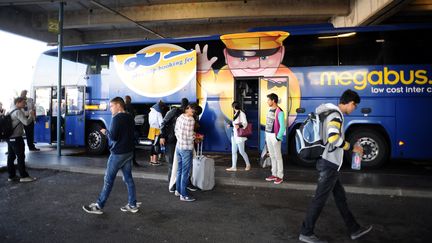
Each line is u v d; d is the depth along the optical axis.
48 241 4.13
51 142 11.63
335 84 8.52
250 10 15.11
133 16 16.14
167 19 15.82
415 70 8.16
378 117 8.25
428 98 8.07
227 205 5.70
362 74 8.40
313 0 14.77
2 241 4.12
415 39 8.25
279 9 14.93
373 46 8.43
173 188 6.51
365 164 8.51
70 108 11.14
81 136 10.95
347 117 8.41
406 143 8.12
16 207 5.54
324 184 3.99
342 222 4.83
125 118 5.11
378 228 4.59
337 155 4.01
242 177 7.41
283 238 4.25
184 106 6.84
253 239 4.21
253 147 9.82
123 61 10.30
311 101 8.64
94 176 7.98
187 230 4.52
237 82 9.70
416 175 7.63
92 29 20.53
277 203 5.83
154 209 5.46
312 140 4.04
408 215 5.16
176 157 6.45
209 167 6.75
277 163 7.00
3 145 13.98
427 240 4.17
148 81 9.94
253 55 9.14
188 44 9.82
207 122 9.42
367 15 12.52
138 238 4.24
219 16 15.34
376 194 6.38
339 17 16.08
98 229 4.54
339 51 8.60
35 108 11.79
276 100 7.06
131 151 5.20
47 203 5.77
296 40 8.88
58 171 8.56
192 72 9.46
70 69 11.28
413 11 14.34
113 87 10.35
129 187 5.28
